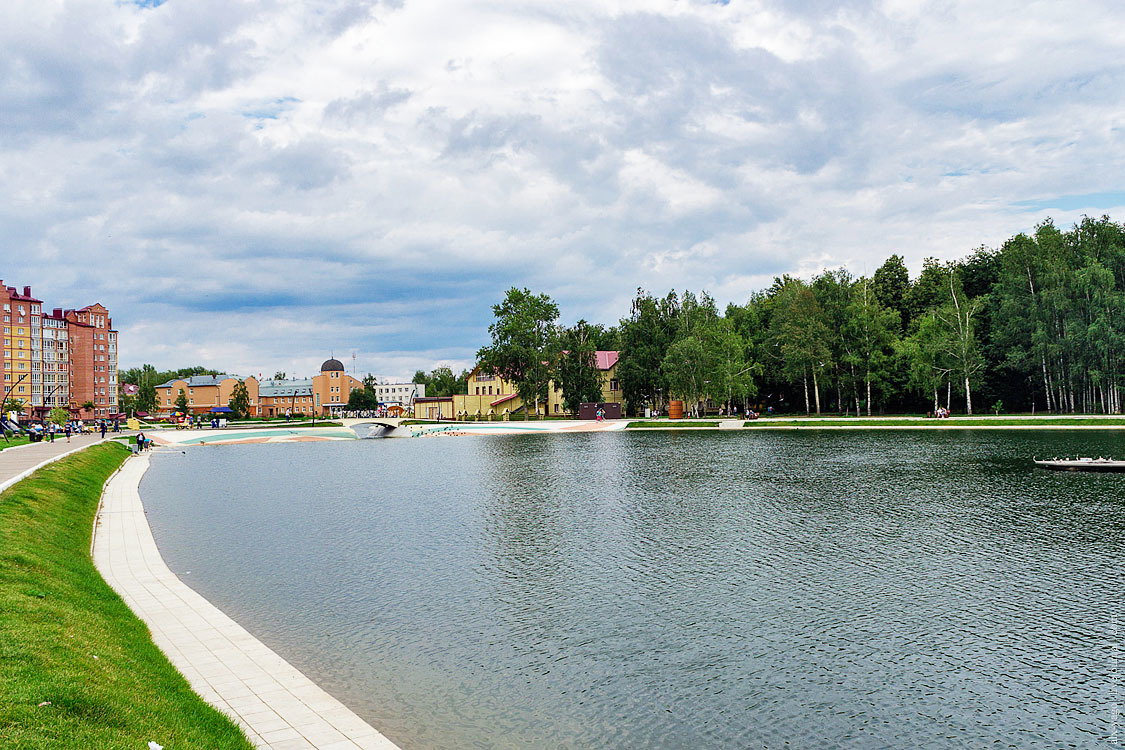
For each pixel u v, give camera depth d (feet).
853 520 111.14
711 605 71.77
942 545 93.71
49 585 61.57
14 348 546.67
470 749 44.37
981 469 166.71
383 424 417.49
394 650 60.64
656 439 295.48
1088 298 311.27
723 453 223.92
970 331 343.87
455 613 70.13
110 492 154.40
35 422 456.04
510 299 449.89
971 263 418.72
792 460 197.57
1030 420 295.48
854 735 46.29
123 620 61.31
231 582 81.20
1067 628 63.36
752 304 520.83
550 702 51.08
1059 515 110.93
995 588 75.05
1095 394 335.06
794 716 48.91
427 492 154.61
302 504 138.92
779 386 456.86
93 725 36.45
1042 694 51.39
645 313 422.00
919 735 46.21
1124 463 159.63
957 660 57.31
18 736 32.78
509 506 132.57
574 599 74.33
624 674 55.77
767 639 62.59
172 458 262.26
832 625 65.51
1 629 45.73
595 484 160.25
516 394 509.35
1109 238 326.85
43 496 107.14
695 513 120.47
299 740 42.24
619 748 44.73
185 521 120.37
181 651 57.11
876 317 387.55
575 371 451.12
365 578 82.84
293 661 58.08
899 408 419.54
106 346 619.67
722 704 50.67
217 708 46.44
